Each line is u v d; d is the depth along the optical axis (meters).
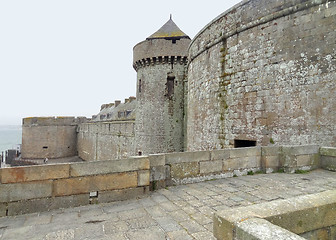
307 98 7.34
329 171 6.55
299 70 7.57
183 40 20.22
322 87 7.00
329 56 6.89
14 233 3.21
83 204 4.26
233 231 1.95
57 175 4.11
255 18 8.95
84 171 4.29
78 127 44.81
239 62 9.59
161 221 3.55
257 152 6.58
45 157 41.00
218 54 10.73
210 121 11.23
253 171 6.51
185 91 20.05
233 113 9.80
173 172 5.45
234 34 9.85
